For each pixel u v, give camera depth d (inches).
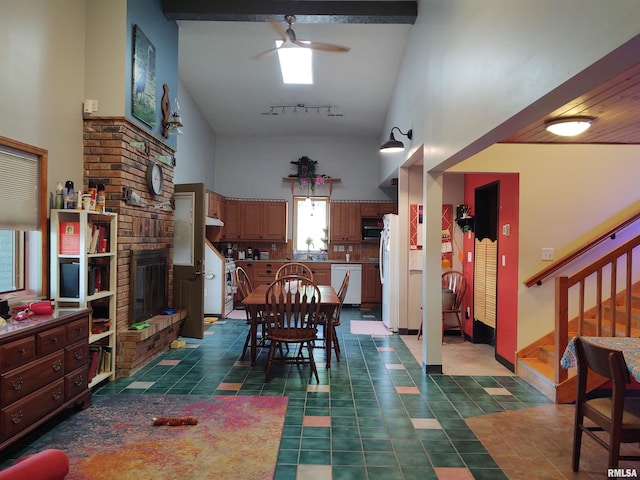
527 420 119.6
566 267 162.6
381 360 178.1
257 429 110.6
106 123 147.5
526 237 162.9
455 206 229.5
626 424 83.6
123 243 151.6
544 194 163.6
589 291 163.6
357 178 335.9
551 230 163.3
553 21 75.7
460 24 127.2
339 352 184.2
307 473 90.6
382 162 306.2
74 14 142.3
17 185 118.0
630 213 162.9
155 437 105.4
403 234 229.8
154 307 180.4
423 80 176.4
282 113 300.8
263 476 88.7
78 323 116.9
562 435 110.9
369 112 298.2
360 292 313.9
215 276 259.1
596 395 135.9
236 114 301.7
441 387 145.9
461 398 135.7
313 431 110.6
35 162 125.0
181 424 112.1
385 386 146.2
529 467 94.7
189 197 198.4
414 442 105.5
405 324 227.5
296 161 333.7
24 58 118.6
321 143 336.8
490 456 99.3
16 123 115.8
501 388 145.5
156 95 178.9
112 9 148.0
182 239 199.9
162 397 132.2
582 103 98.0
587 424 116.3
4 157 113.0
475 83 114.6
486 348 201.9
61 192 131.7
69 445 100.8
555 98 80.6
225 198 323.3
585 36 66.2
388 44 226.7
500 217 178.1
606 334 143.2
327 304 158.9
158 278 184.4
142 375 153.3
